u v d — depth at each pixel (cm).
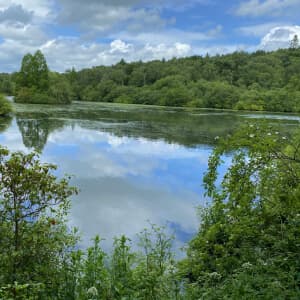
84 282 362
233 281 397
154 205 1212
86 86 9981
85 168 1688
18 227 375
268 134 446
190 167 1798
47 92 6812
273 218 495
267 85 8725
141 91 8762
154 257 455
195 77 9738
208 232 536
